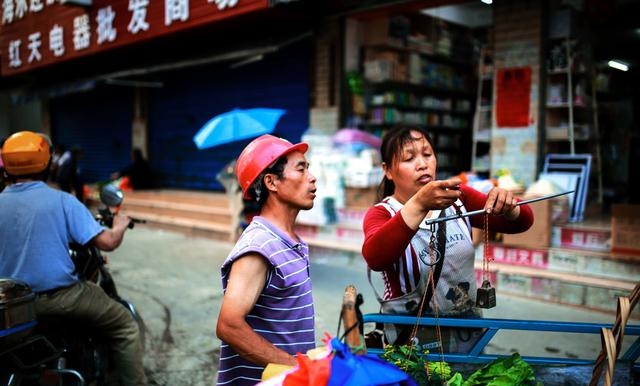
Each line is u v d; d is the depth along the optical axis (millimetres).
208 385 3740
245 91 9938
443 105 9539
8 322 2479
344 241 7121
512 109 6801
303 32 7703
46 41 11500
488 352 4137
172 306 5480
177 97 11609
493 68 7066
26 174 2955
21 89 14859
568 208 5887
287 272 1771
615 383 1674
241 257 1714
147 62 10461
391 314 2102
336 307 5230
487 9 9172
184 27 8219
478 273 5680
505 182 6039
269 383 1487
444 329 2088
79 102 14516
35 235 2842
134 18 9164
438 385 1695
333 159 7312
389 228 1721
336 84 8070
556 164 6527
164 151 12148
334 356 1384
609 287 4945
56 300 2887
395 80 8203
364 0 7090
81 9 10359
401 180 2035
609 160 8133
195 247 8625
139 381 3256
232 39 8797
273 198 1868
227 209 9586
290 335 1801
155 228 10570
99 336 3203
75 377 3059
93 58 10938
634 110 8492
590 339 4410
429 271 2008
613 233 5215
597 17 7113
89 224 2967
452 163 10031
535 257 5617
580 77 6879
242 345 1636
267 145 1854
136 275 6750
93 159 14203
